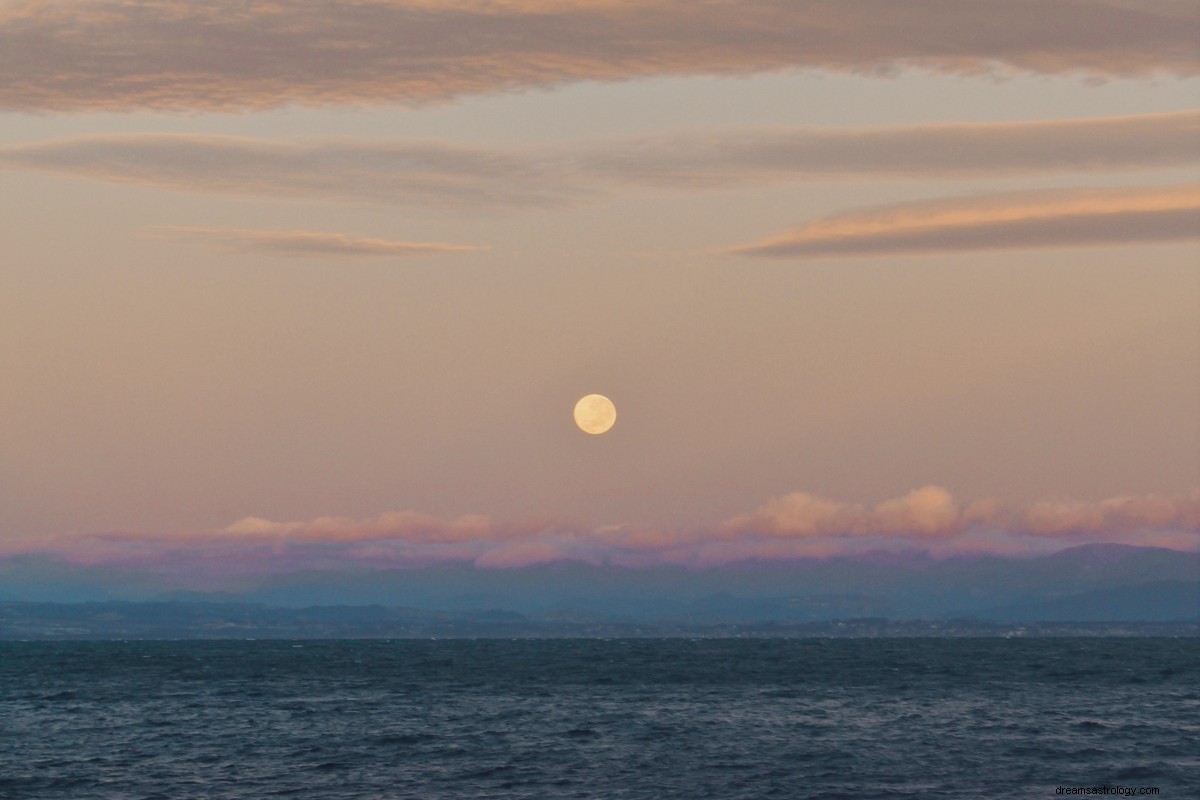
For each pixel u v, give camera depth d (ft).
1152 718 523.70
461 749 422.00
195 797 328.29
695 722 516.32
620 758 395.34
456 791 333.83
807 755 400.67
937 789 332.80
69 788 344.90
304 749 425.69
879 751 409.28
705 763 383.04
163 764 389.80
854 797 320.91
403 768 376.48
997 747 418.31
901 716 540.11
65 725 522.47
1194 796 323.98
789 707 596.70
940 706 597.11
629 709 590.14
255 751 421.59
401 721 529.86
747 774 360.07
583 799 320.70
